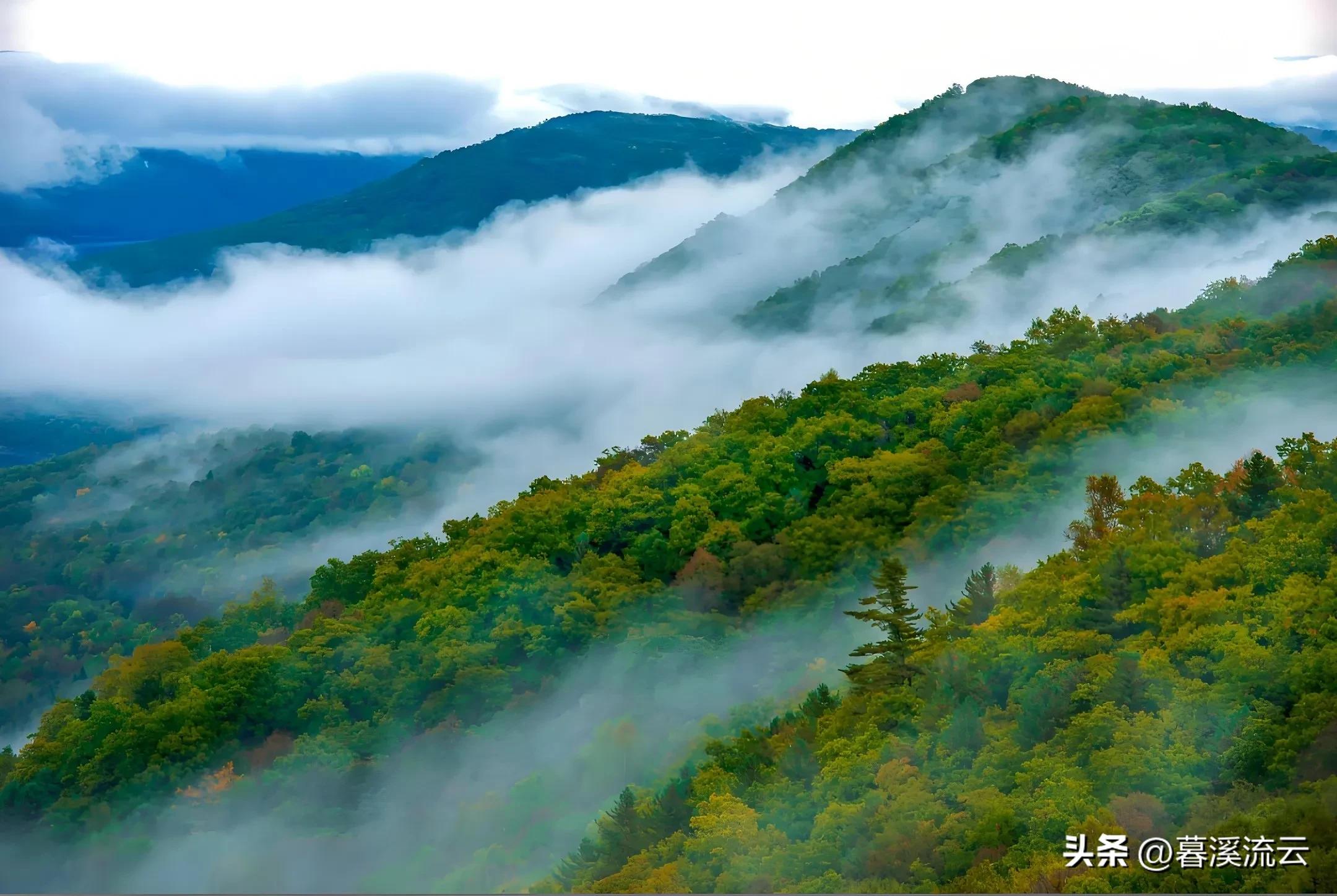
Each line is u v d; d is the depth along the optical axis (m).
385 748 121.00
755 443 168.75
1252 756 63.81
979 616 94.00
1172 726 67.06
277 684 131.38
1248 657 69.75
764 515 149.50
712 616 127.31
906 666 86.94
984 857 62.25
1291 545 80.75
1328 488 93.00
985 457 142.12
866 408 172.25
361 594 167.12
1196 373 145.88
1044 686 74.44
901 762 72.88
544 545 155.25
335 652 136.88
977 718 74.88
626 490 162.00
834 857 66.94
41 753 133.50
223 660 135.12
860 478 148.38
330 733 122.25
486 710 122.25
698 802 82.00
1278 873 53.69
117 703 134.00
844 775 74.88
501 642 131.88
